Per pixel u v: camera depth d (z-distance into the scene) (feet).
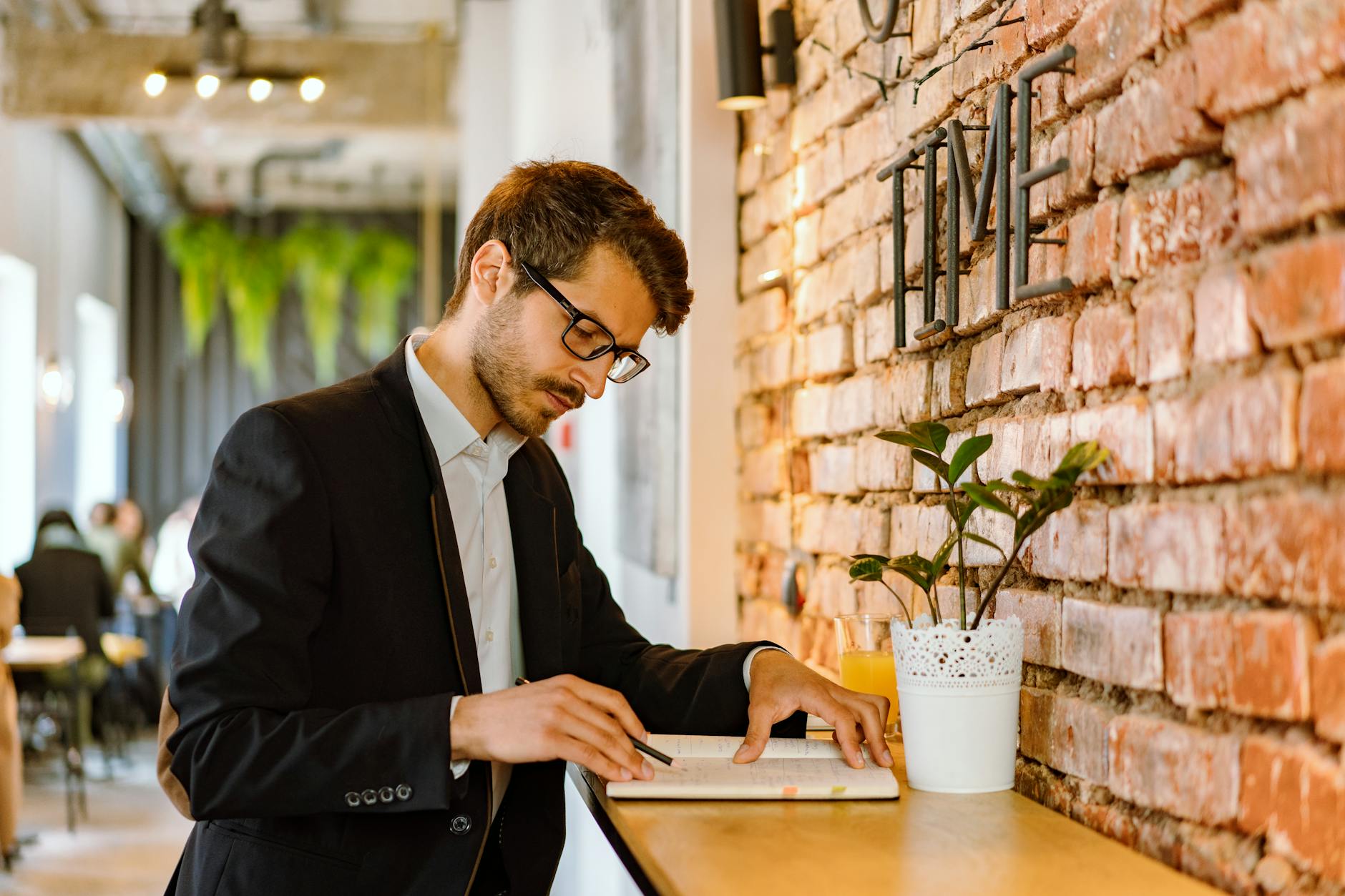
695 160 8.09
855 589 6.05
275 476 4.22
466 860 4.31
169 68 22.85
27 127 25.80
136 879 14.35
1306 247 2.85
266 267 33.50
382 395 4.66
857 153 6.03
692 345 8.10
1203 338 3.24
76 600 20.53
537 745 3.88
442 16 22.71
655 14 8.50
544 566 4.98
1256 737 3.04
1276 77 2.91
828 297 6.45
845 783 3.95
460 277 4.83
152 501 34.04
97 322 32.71
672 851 3.34
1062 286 3.89
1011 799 3.94
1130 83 3.62
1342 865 2.74
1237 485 3.14
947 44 5.00
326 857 4.23
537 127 16.21
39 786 20.15
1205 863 3.20
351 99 23.09
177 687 4.02
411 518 4.48
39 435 27.37
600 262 4.44
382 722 3.93
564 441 15.10
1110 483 3.71
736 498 8.12
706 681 5.00
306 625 4.15
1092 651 3.79
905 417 5.42
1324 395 2.79
